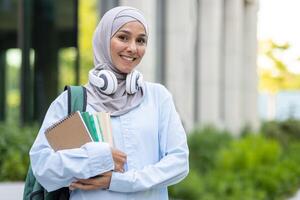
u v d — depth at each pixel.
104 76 3.66
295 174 17.09
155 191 3.71
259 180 14.27
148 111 3.75
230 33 24.48
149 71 14.81
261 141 18.08
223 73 24.44
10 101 16.66
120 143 3.64
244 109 28.48
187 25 17.75
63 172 3.46
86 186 3.52
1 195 9.66
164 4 17.70
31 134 12.82
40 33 16.67
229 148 16.66
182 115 17.39
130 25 3.70
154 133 3.72
